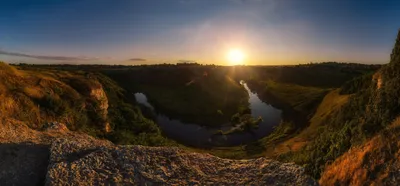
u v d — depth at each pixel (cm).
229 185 1081
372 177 1064
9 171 1143
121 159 1203
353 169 1239
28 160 1243
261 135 6425
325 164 1841
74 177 1053
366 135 1664
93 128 3631
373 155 1164
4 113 2394
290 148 4591
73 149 1293
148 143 4131
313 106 7906
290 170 1124
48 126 1912
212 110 8306
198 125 7144
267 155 4538
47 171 1096
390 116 1577
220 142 6006
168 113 7838
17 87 3019
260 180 1094
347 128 2330
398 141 1087
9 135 1557
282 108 8531
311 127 5703
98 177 1076
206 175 1161
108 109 5241
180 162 1238
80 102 3803
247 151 5103
